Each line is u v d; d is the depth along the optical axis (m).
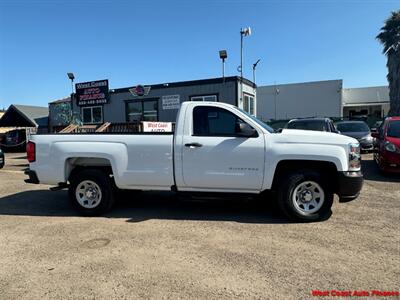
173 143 5.74
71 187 6.19
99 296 3.36
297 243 4.60
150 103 20.17
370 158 13.83
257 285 3.51
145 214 6.16
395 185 8.38
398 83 33.56
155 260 4.14
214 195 5.78
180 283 3.57
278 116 44.56
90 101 21.80
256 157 5.48
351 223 5.41
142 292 3.41
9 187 9.12
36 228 5.50
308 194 5.51
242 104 18.48
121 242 4.77
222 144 5.57
